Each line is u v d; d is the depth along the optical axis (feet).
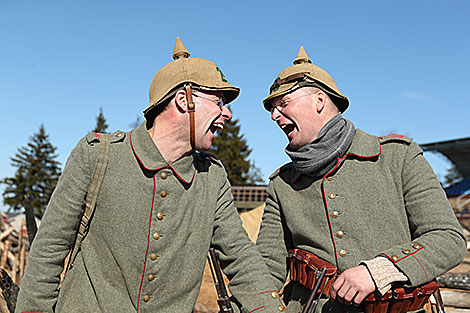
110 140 5.61
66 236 5.27
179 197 5.63
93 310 5.23
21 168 138.82
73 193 5.31
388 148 6.05
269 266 6.61
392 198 5.81
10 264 29.71
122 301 5.31
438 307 5.73
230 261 6.05
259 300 5.66
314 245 6.07
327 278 5.61
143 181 5.47
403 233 5.71
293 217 6.31
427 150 61.46
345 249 5.77
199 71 5.64
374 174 5.93
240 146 120.57
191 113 5.49
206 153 6.33
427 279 5.08
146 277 5.35
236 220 6.25
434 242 5.23
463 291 14.20
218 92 5.76
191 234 5.69
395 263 5.09
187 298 5.63
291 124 6.16
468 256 21.49
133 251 5.35
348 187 5.93
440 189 5.63
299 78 6.06
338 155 5.93
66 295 5.33
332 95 6.19
